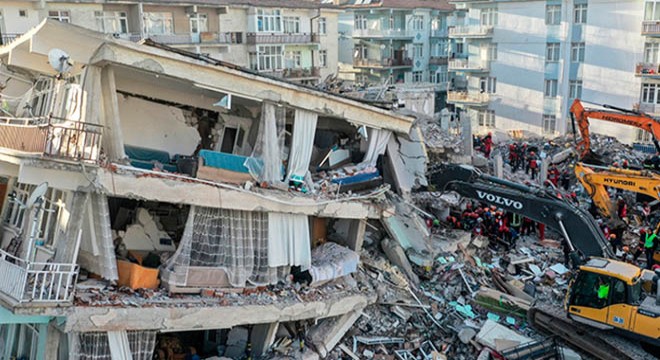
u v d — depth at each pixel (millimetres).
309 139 23453
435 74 75125
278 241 21031
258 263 20656
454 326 22906
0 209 21000
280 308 19891
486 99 60438
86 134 16953
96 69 18516
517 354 20672
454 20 75000
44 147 16844
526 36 57156
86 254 18578
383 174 28188
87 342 17172
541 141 52531
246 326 21609
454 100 62469
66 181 17297
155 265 19844
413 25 72562
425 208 29203
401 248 26109
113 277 18172
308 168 24562
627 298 19391
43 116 20953
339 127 27859
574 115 37688
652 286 20344
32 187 19641
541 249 29812
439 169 27391
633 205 35125
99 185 16922
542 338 21938
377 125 26078
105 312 16750
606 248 22625
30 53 20234
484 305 23953
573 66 55062
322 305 21000
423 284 25547
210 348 21781
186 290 19156
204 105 22969
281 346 21406
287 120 24688
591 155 37250
